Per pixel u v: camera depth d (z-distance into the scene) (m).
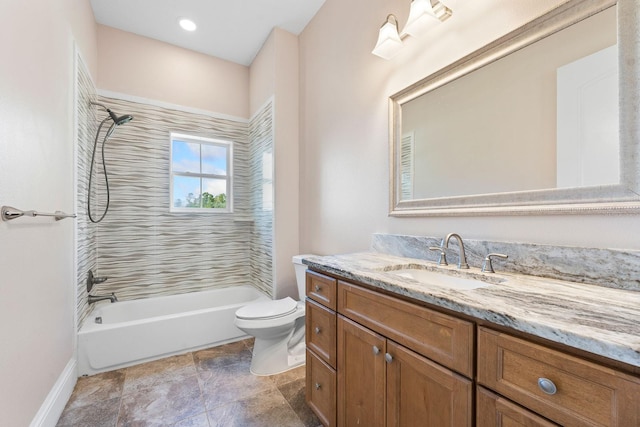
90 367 1.88
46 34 1.39
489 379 0.67
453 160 1.31
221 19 2.47
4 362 1.00
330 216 2.19
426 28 1.38
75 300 1.81
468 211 1.23
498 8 1.14
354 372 1.13
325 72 2.26
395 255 1.58
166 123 2.78
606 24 0.86
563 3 0.95
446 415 0.77
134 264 2.63
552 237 0.98
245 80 3.21
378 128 1.74
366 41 1.83
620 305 0.67
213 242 3.00
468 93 1.25
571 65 0.93
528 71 1.05
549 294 0.77
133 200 2.63
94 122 2.39
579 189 0.91
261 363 1.91
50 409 1.38
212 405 1.58
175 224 2.82
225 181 3.13
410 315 0.88
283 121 2.61
